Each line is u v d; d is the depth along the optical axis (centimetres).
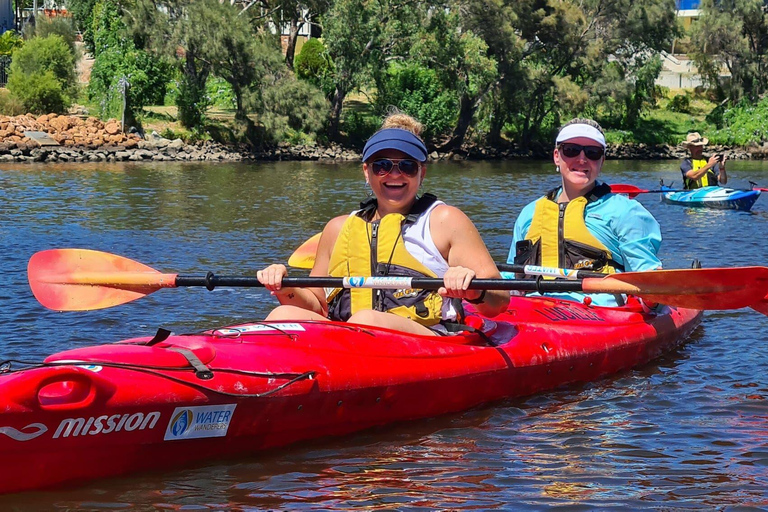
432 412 496
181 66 3434
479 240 484
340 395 453
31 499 378
